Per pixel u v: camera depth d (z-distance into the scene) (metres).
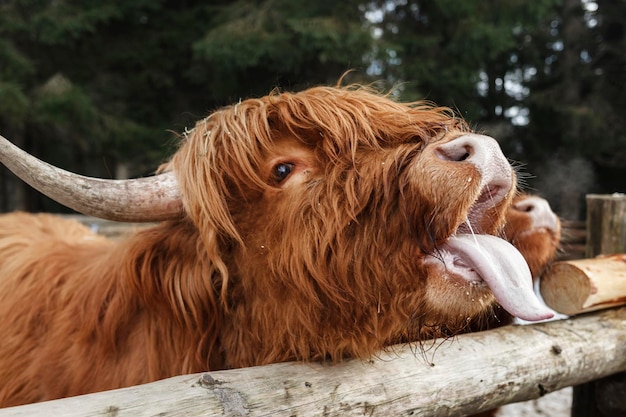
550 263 2.50
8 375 2.32
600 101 15.00
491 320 2.47
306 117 1.85
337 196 1.74
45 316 2.37
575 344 2.30
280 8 11.94
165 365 2.04
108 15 13.23
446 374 1.90
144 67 14.52
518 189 2.33
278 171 1.84
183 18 14.61
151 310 2.06
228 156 1.87
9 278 2.60
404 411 1.78
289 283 1.79
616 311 2.63
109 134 13.06
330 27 10.88
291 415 1.57
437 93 12.80
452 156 1.62
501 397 2.06
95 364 2.13
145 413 1.36
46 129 13.60
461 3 12.23
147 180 1.90
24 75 12.69
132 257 2.02
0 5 13.15
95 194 1.76
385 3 13.07
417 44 12.40
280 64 11.73
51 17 12.45
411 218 1.62
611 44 15.64
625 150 15.20
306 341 1.81
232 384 1.56
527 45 16.98
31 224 3.27
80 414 1.29
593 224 3.38
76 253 2.62
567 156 15.27
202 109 14.76
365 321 1.75
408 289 1.67
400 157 1.70
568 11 15.70
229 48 11.38
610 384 2.84
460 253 1.60
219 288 1.99
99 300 2.15
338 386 1.70
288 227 1.78
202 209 1.85
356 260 1.71
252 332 1.95
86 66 14.26
